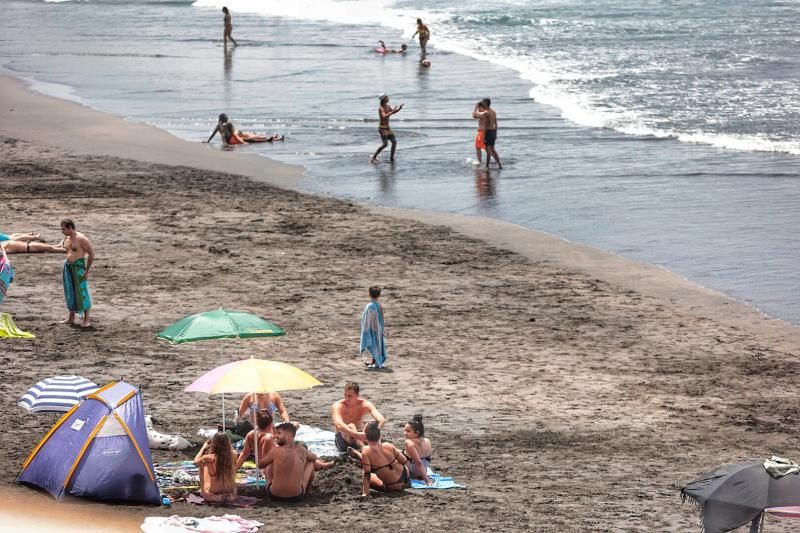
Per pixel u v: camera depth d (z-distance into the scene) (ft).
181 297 137.39
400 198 193.36
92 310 131.03
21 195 190.08
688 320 133.80
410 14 520.42
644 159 218.79
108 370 109.40
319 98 290.76
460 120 260.62
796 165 210.18
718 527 62.49
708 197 189.16
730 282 147.64
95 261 152.76
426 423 99.19
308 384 81.46
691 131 242.58
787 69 327.47
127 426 76.23
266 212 182.91
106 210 181.57
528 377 113.70
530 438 96.32
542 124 255.29
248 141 239.30
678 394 109.81
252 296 138.82
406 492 81.82
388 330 128.06
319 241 166.40
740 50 369.71
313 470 81.05
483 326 130.41
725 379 114.62
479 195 194.39
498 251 162.50
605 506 78.74
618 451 93.35
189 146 235.81
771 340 127.34
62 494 74.54
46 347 116.06
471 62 359.05
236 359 115.65
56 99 295.28
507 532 72.43
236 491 79.92
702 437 97.81
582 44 400.88
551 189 197.47
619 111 268.21
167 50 400.88
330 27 479.00
